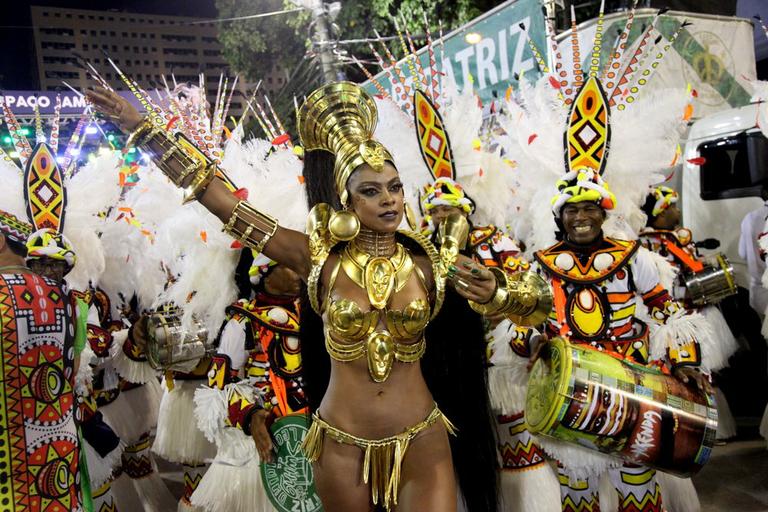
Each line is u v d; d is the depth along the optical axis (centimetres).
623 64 439
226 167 350
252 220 227
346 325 213
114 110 225
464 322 266
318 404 261
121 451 393
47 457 231
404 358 222
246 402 303
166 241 364
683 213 627
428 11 936
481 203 403
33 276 240
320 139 234
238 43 1239
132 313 462
